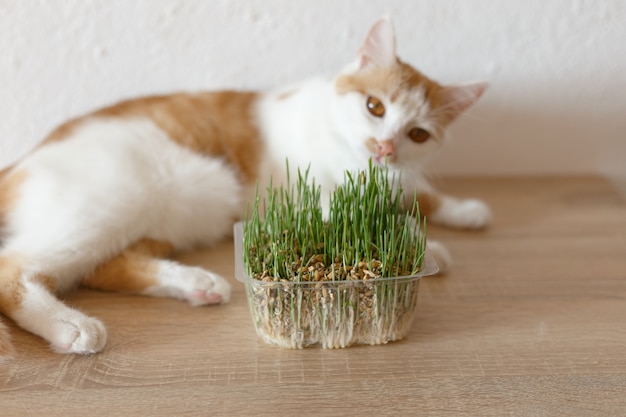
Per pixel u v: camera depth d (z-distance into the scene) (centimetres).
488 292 68
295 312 58
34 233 65
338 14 81
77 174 67
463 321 64
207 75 83
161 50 82
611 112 86
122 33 80
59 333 60
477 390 56
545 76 85
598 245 77
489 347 61
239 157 76
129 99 79
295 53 83
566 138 88
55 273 65
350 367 58
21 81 81
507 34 82
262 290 58
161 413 54
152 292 67
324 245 59
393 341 61
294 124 75
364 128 70
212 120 76
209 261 74
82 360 59
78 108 83
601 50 83
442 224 81
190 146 74
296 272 58
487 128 88
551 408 55
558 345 61
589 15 81
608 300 67
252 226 60
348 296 58
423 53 83
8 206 66
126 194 68
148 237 73
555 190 89
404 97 71
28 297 62
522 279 71
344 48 83
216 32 81
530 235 79
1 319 62
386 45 71
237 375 57
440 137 74
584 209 84
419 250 59
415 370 58
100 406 54
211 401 55
